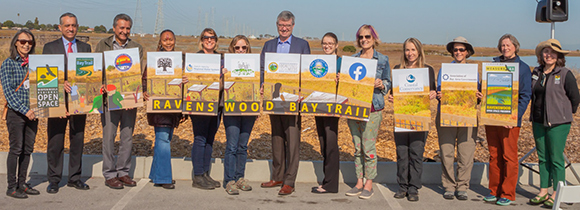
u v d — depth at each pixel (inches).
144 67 231.1
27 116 203.2
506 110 208.5
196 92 220.1
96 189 225.9
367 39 217.9
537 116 214.1
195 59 219.3
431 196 226.8
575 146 310.7
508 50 213.9
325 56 217.2
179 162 249.1
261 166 248.5
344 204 211.6
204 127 230.5
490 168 220.1
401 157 221.0
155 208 199.9
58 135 217.5
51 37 1439.5
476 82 210.5
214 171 249.8
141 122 347.9
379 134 337.4
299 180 250.4
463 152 220.7
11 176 208.7
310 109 219.0
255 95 220.4
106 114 224.4
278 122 231.9
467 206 212.1
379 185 244.7
